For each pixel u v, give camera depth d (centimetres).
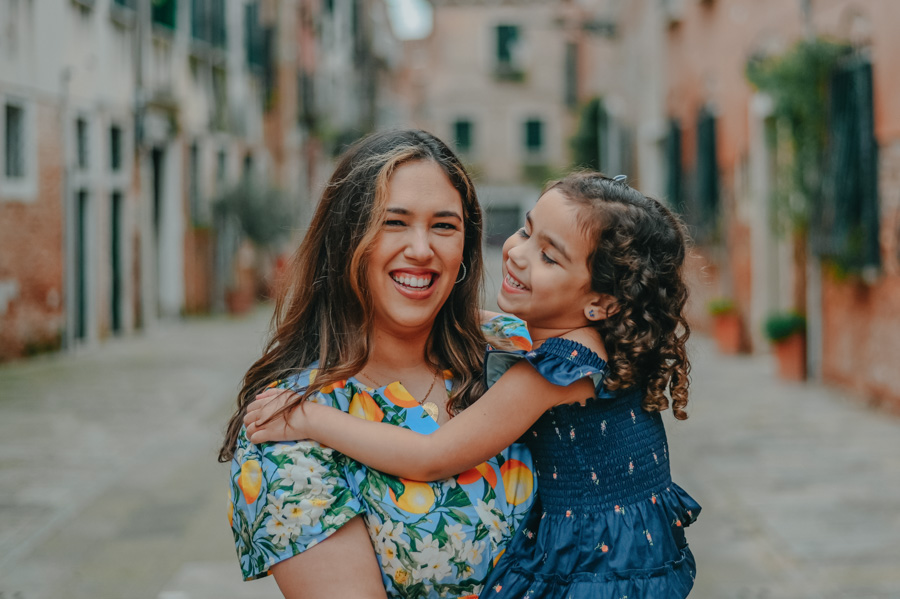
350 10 3409
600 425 190
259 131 2234
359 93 3525
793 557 481
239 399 196
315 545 170
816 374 1007
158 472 650
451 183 189
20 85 1143
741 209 1305
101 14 1375
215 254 1911
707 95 1468
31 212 1169
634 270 184
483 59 3784
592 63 3634
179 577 458
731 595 434
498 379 188
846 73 883
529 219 194
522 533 188
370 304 188
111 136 1451
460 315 206
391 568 176
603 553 185
